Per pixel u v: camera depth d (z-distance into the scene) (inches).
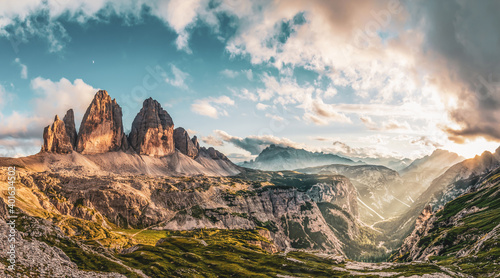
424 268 7573.8
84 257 5339.6
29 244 4463.6
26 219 5556.1
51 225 5851.4
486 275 6781.5
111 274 4874.5
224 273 7795.3
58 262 4419.3
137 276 5462.6
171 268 7308.1
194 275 7126.0
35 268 3946.9
